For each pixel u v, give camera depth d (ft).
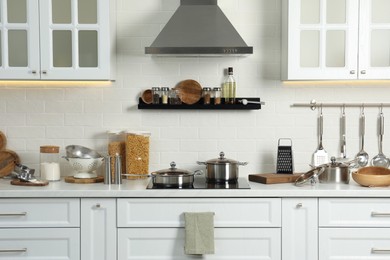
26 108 15.64
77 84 15.65
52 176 14.75
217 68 15.62
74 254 13.35
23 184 13.94
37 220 13.33
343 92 15.65
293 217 13.37
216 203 13.33
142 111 15.66
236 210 13.33
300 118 15.69
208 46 13.98
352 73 14.44
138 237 13.33
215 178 14.39
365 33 14.42
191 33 14.29
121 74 15.62
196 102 15.46
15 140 15.65
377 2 14.51
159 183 13.83
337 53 14.55
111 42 14.76
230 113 15.66
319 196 13.25
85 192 13.24
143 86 15.65
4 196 13.21
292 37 14.44
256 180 14.60
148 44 15.64
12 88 15.61
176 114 15.66
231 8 15.62
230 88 15.40
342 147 15.64
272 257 13.34
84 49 14.43
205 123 15.67
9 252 13.34
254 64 15.65
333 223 13.32
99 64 14.38
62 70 14.38
